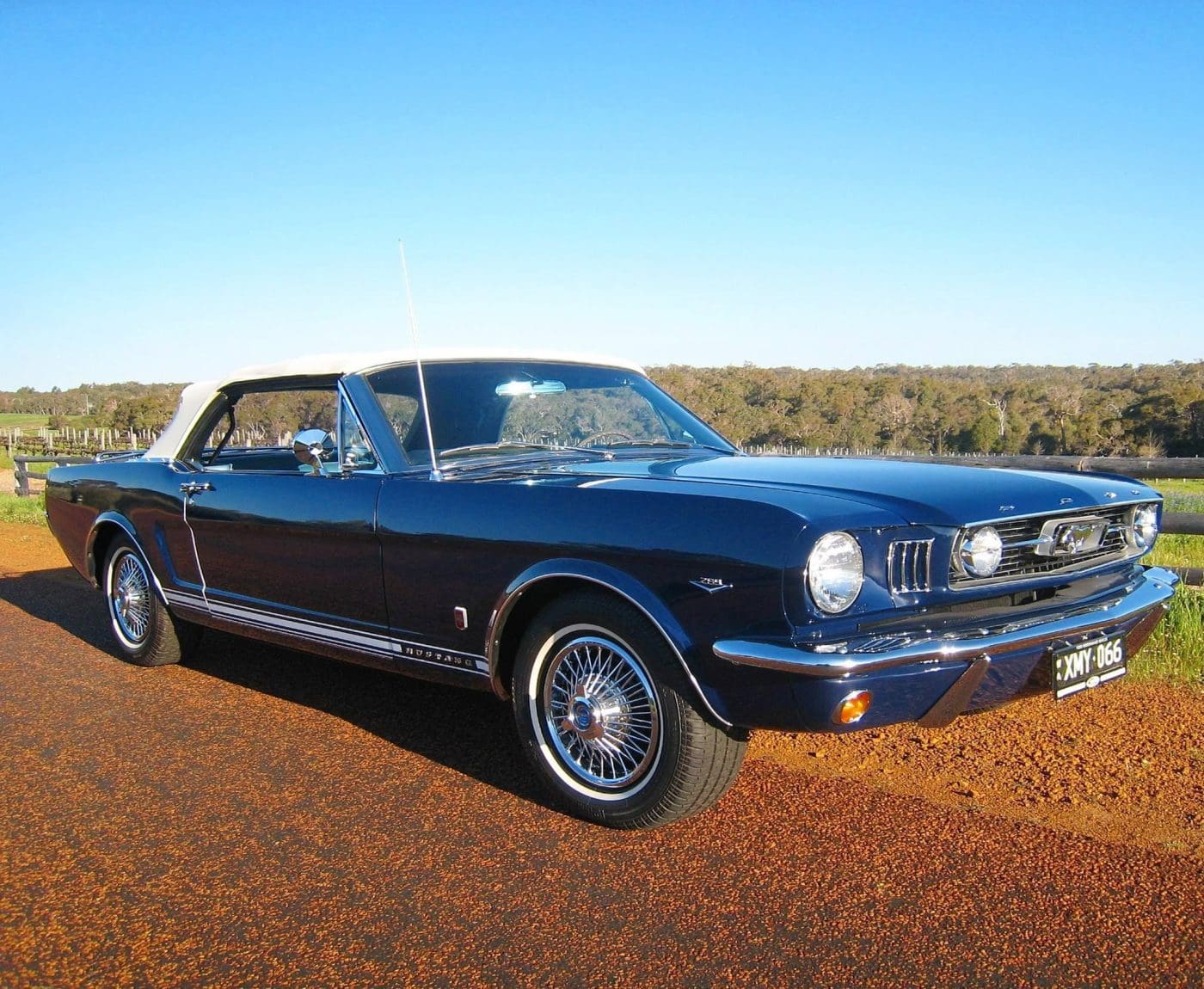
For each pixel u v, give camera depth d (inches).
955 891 106.3
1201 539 346.6
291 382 171.3
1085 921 99.7
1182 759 142.7
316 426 165.0
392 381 159.0
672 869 113.1
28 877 115.0
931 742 152.3
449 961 95.7
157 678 199.8
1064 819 123.7
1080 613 121.0
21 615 265.3
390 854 119.0
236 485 174.6
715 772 117.6
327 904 107.3
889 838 119.3
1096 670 122.3
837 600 105.3
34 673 204.2
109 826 128.8
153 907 107.5
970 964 92.5
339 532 152.5
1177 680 178.2
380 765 149.1
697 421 187.0
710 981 90.9
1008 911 102.0
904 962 93.0
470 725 167.2
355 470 154.4
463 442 155.9
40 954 98.7
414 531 140.6
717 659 110.2
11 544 418.6
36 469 1063.6
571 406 172.1
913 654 105.0
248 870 115.6
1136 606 126.6
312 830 126.3
